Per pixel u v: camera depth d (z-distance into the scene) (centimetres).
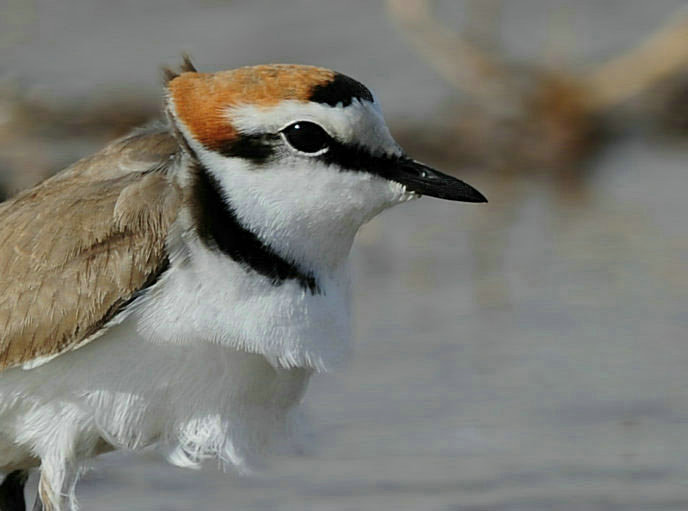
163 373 1255
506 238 2216
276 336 1239
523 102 2589
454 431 1689
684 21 2662
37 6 2891
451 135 2572
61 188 1299
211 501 1537
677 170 2509
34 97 2583
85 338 1235
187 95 1242
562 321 1952
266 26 2912
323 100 1216
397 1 2695
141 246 1229
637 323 1944
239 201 1227
